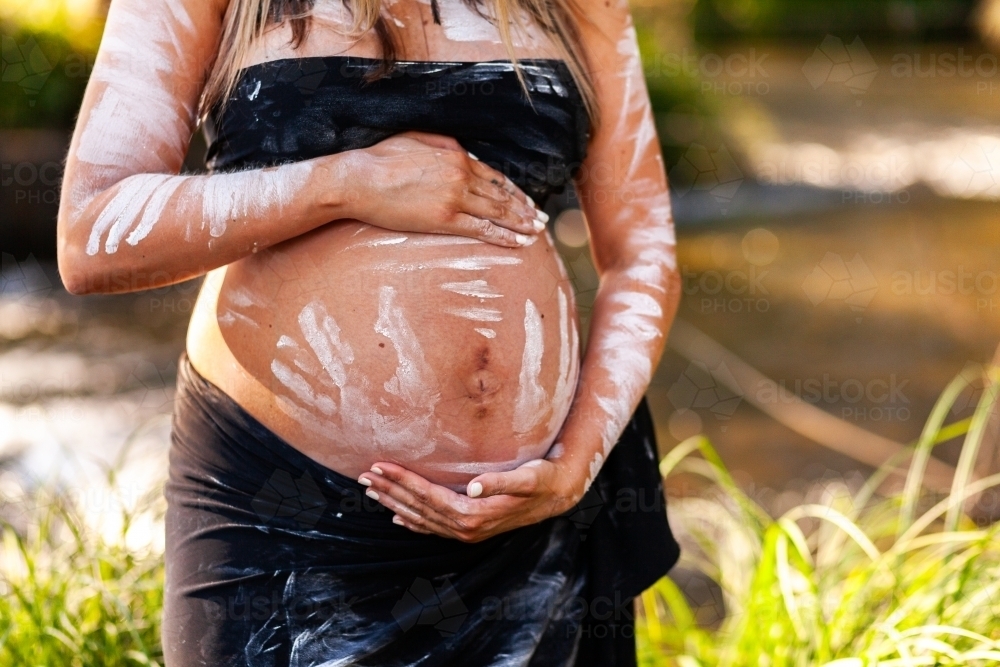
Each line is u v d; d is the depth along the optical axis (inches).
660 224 64.7
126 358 222.5
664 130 405.4
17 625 81.0
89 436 174.2
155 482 110.7
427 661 56.4
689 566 130.0
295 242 54.8
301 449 55.2
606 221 64.8
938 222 367.9
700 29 915.4
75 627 81.5
